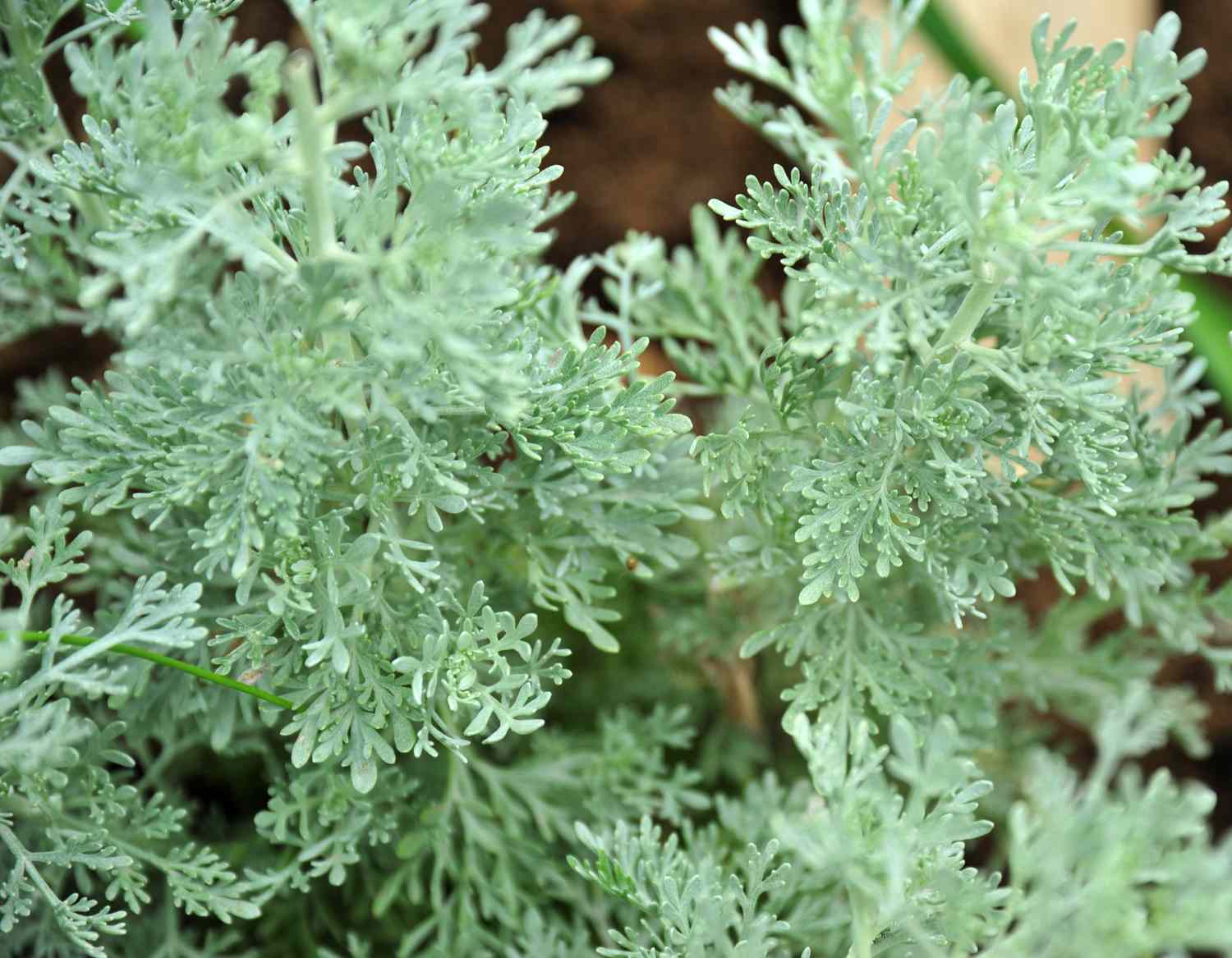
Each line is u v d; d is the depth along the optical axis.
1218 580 0.72
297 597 0.50
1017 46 0.72
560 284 0.57
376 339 0.47
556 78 0.46
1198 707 0.61
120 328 0.56
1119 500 0.53
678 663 0.63
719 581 0.54
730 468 0.53
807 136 0.53
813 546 0.54
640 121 0.78
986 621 0.60
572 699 0.62
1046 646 0.60
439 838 0.55
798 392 0.52
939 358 0.51
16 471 0.62
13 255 0.51
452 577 0.52
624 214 0.76
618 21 0.77
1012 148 0.50
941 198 0.48
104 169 0.49
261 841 0.57
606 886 0.51
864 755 0.49
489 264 0.46
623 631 0.62
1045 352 0.49
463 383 0.47
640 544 0.53
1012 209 0.47
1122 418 0.53
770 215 0.51
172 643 0.48
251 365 0.49
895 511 0.51
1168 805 0.44
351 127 0.72
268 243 0.48
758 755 0.62
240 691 0.51
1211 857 0.44
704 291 0.60
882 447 0.51
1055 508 0.53
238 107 0.71
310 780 0.53
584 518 0.53
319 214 0.47
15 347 0.70
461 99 0.47
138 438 0.49
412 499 0.51
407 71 0.49
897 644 0.54
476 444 0.51
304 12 0.46
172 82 0.45
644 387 0.50
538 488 0.52
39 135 0.53
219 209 0.46
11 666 0.47
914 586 0.57
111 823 0.52
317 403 0.48
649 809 0.55
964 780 0.47
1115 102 0.47
